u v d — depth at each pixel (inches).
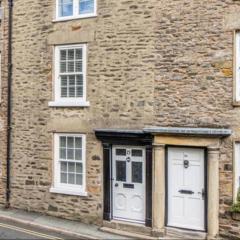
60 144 590.6
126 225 533.3
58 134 589.9
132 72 537.6
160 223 510.3
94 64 561.9
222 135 480.7
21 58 618.8
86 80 567.2
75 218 572.1
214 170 485.4
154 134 513.0
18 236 503.5
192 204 503.5
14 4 625.3
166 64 518.6
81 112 570.9
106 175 550.6
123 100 542.6
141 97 531.8
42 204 599.8
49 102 591.8
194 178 503.2
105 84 554.3
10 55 627.2
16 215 592.1
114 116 548.1
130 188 542.6
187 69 506.6
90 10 572.1
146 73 529.0
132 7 538.0
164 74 519.5
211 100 493.7
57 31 588.7
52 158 591.5
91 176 561.6
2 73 637.9
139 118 532.4
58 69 590.2
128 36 540.4
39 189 602.5
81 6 577.6
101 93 556.7
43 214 597.9
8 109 627.2
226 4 486.0
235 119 481.1
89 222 561.3
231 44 483.8
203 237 490.3
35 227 550.9
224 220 485.1
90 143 563.2
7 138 629.3
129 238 506.9
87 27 567.2
